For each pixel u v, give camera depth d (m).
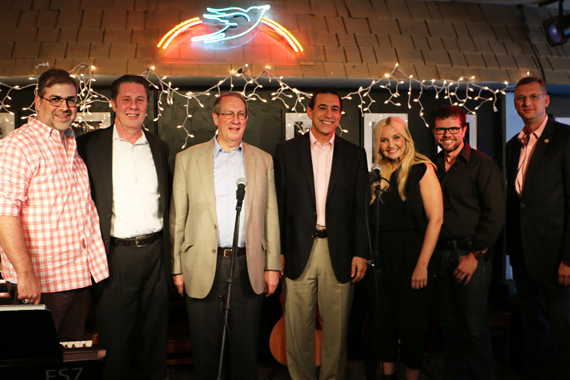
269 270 2.46
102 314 2.27
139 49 3.22
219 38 3.30
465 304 2.57
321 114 2.56
